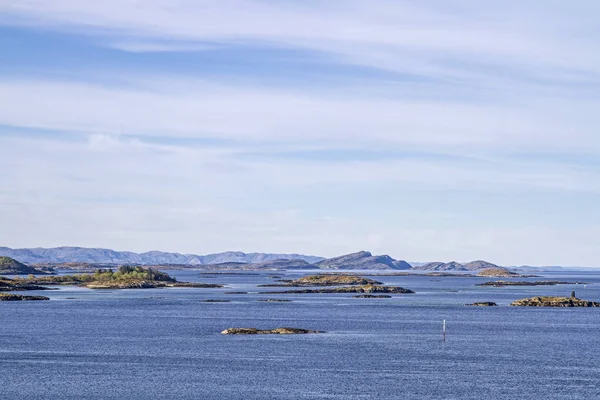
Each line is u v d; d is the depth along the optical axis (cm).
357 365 14588
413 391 12256
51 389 12244
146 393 12019
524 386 12706
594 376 13662
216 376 13375
